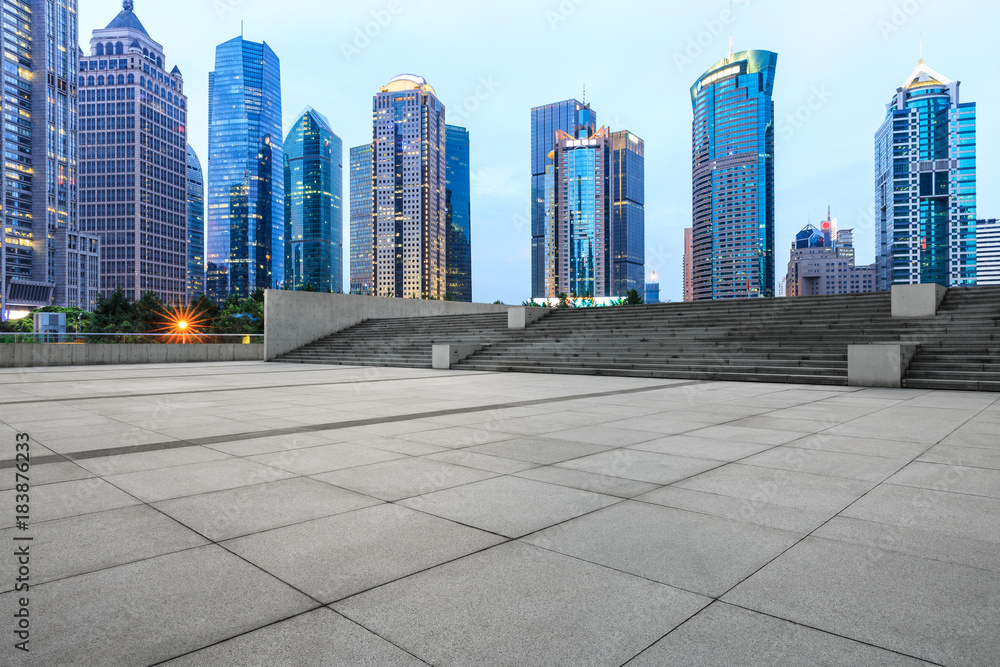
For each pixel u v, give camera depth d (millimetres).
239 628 2736
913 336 17312
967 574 3336
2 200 172750
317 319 33250
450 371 21406
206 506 4617
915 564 3479
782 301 22891
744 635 2676
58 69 189375
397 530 4078
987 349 14898
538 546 3775
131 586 3176
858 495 4914
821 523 4207
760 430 8148
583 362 20000
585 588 3162
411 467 5961
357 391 13992
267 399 12297
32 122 182500
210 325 66125
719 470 5805
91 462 6191
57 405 11250
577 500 4793
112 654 2504
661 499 4812
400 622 2799
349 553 3660
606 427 8453
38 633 2670
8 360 24453
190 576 3309
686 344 20188
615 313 26500
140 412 10211
